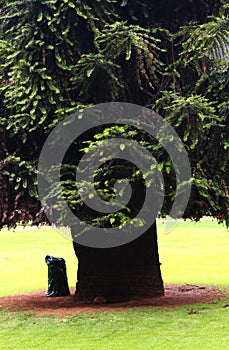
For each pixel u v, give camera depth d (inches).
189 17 419.2
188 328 339.9
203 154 374.9
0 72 392.5
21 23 382.0
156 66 379.2
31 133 386.9
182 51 393.4
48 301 455.8
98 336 325.1
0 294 523.8
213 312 383.9
